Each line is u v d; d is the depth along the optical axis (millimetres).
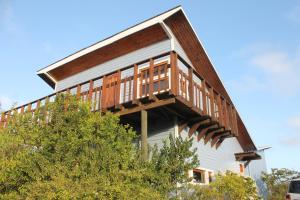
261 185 19094
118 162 6348
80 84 9984
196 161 7480
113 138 6883
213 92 10711
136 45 13125
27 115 7461
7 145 6770
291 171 18812
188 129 10820
